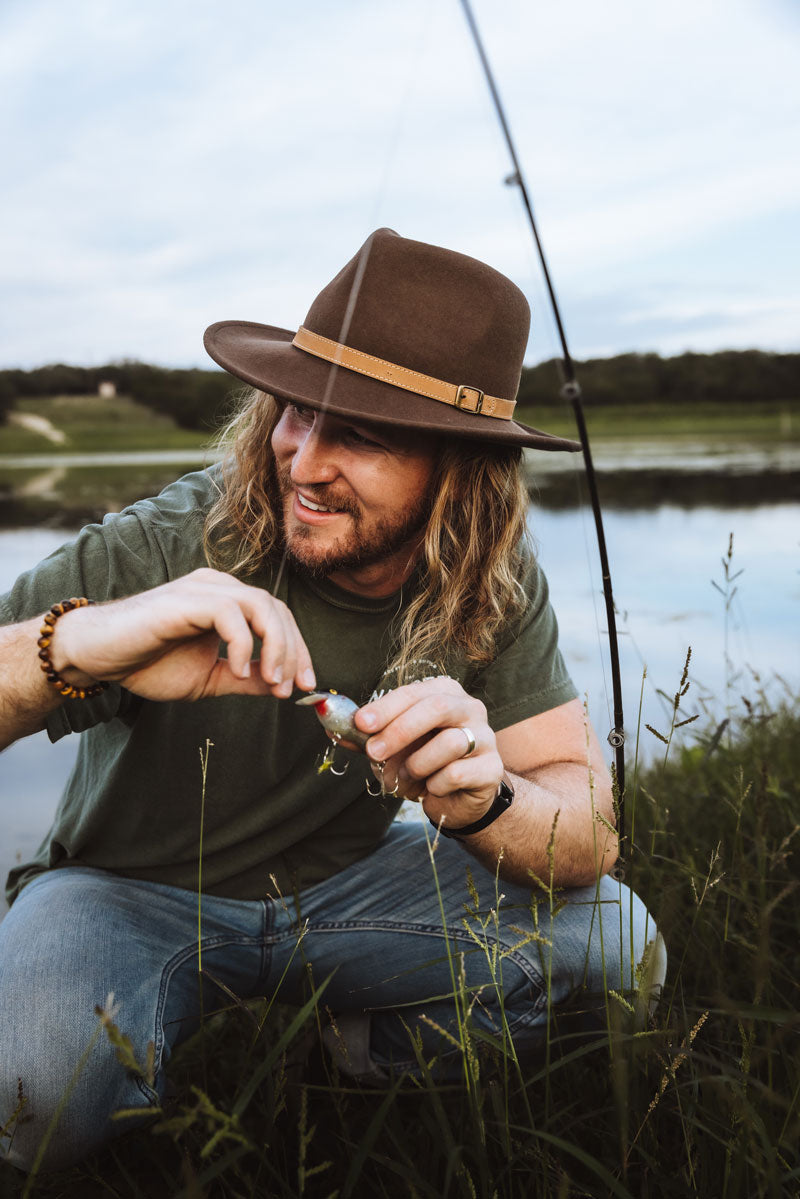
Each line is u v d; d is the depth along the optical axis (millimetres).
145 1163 1541
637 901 1786
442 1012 1724
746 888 1720
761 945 1347
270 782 1671
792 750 2836
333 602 1705
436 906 1749
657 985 1608
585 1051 1290
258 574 1707
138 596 1311
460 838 1562
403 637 1711
